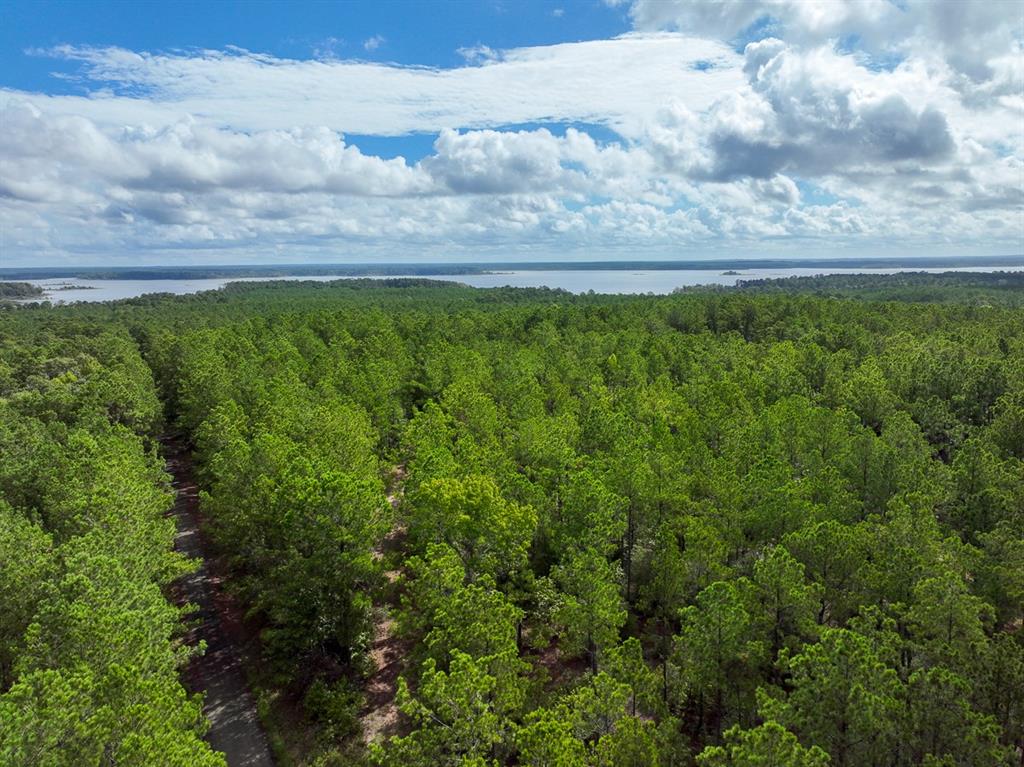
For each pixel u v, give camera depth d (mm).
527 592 38781
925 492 41594
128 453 50594
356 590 37281
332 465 44312
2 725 19234
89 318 171500
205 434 56812
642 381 79375
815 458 48281
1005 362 75000
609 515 39750
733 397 67562
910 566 31312
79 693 21719
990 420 65000
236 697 36812
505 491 43469
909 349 89312
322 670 38031
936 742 22750
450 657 29156
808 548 34000
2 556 30656
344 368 83438
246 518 41406
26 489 45062
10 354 103125
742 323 129625
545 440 52812
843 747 23344
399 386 80062
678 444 52594
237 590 43812
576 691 27797
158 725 21766
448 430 58531
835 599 32625
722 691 28875
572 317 137375
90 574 29109
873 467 45312
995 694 24625
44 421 67625
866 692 22812
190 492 67750
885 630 27453
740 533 39281
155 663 26344
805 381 76750
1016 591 31078
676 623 37500
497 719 25078
